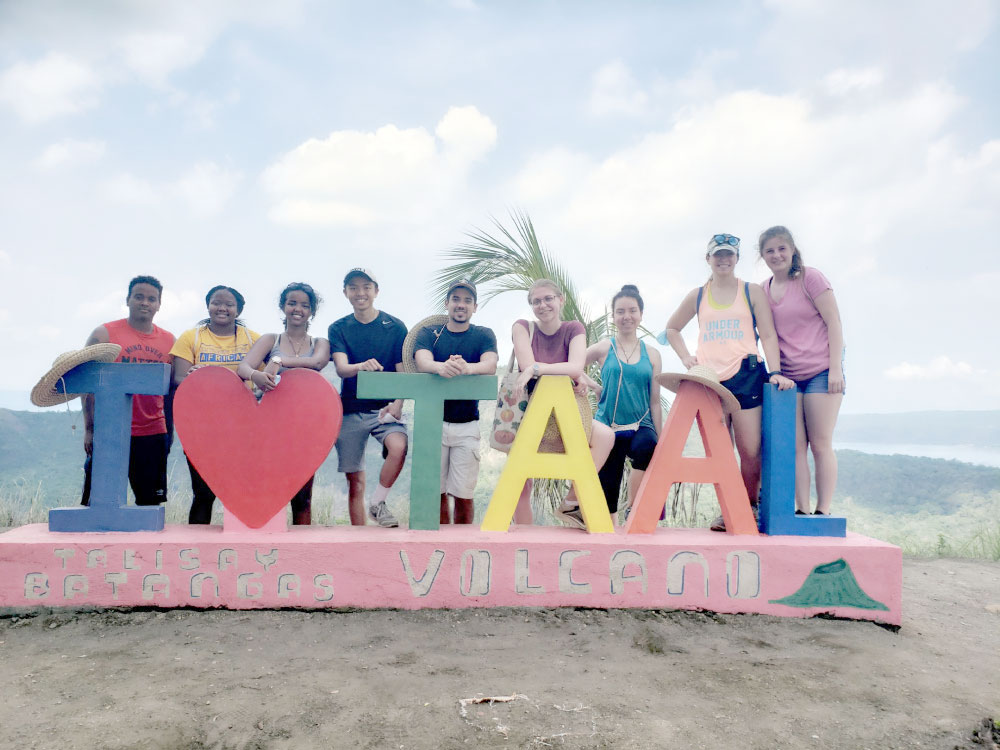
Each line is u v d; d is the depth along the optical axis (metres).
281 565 3.16
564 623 3.10
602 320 6.30
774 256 3.60
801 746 2.08
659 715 2.24
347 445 3.84
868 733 2.18
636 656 2.76
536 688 2.41
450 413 3.79
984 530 6.11
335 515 6.02
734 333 3.63
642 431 3.84
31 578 3.08
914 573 4.71
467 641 2.86
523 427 3.52
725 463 3.52
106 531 3.27
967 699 2.47
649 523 3.48
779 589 3.34
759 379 3.65
